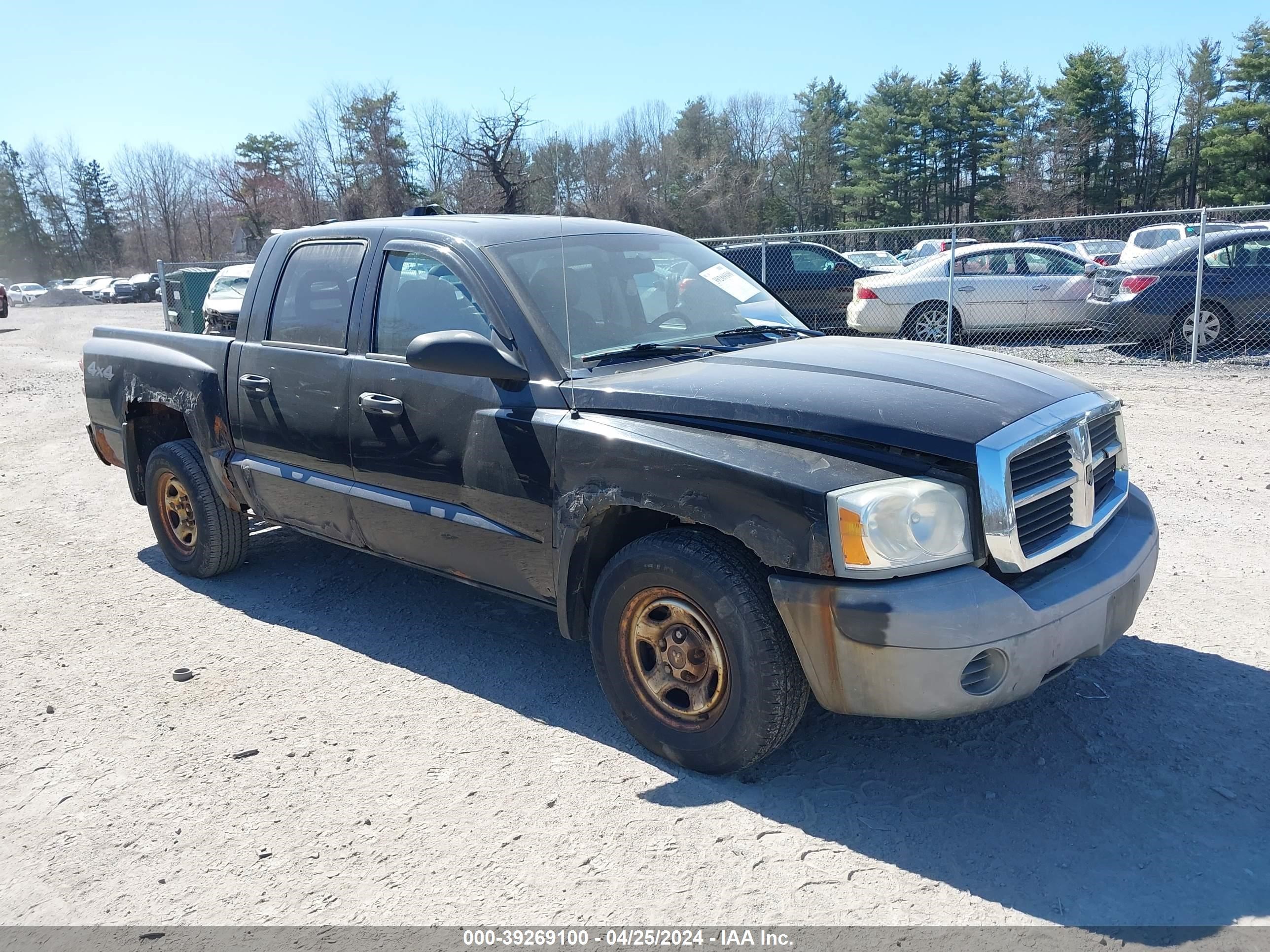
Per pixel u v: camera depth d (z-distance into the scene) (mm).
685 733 3279
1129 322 12703
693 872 2811
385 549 4305
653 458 3182
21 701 4078
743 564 3062
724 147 76438
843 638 2836
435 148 51938
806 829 2992
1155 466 7148
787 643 3029
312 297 4559
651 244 4418
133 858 2990
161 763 3541
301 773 3434
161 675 4293
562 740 3598
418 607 4992
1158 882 2688
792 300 15820
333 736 3689
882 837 2939
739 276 4594
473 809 3174
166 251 101312
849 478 2857
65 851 3041
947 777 3252
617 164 67688
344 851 2977
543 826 3061
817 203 78625
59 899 2820
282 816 3178
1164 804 3051
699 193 70000
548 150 57781
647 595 3291
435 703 3932
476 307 3857
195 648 4570
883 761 3359
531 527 3609
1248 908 2572
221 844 3041
